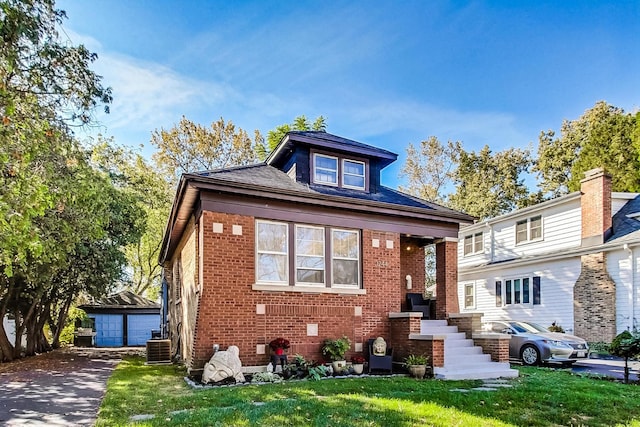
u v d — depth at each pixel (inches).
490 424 239.0
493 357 458.0
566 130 1393.9
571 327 708.0
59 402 304.8
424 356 430.3
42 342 860.6
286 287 442.9
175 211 500.4
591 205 716.7
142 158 1238.3
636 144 1118.4
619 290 642.2
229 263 420.5
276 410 257.9
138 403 289.0
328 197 467.2
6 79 287.4
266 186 437.1
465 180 1444.4
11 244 283.4
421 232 535.8
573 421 251.6
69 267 733.9
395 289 503.8
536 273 786.8
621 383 378.6
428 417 246.5
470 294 952.9
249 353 413.7
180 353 614.2
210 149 1301.7
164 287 922.7
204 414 249.4
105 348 1007.6
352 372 434.3
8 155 268.2
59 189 364.8
